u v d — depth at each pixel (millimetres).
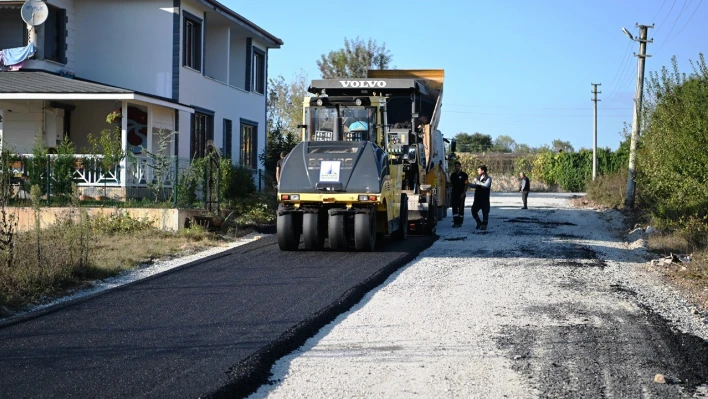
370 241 15234
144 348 7699
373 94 20000
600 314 10094
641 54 30891
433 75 23234
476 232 21109
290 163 15562
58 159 19266
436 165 21812
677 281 13312
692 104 16562
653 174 18344
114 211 18078
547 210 31625
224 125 29344
